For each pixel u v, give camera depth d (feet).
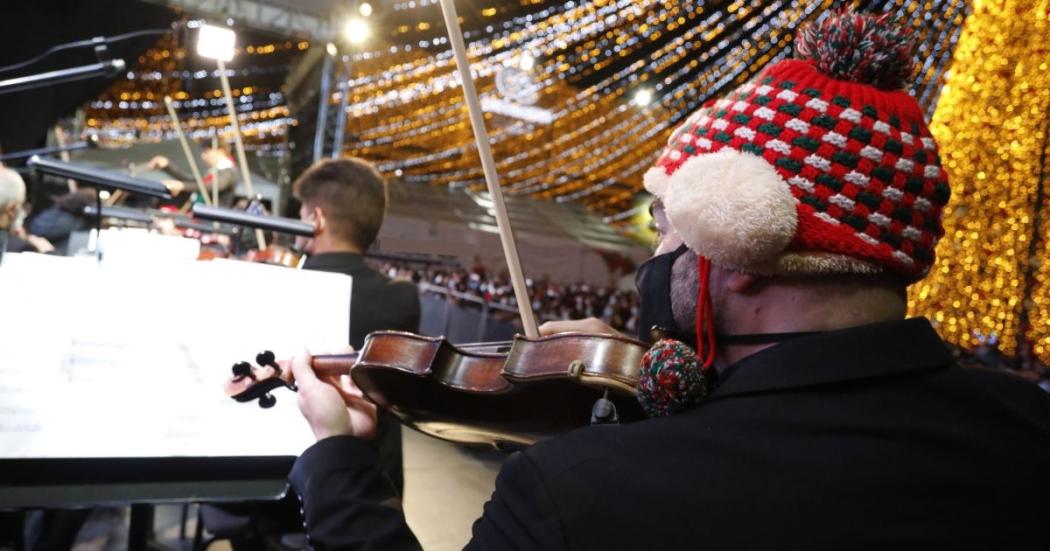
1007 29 6.25
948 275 6.91
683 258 2.45
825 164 1.98
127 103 24.70
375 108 33.76
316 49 17.75
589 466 2.02
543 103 36.29
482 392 3.05
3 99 16.58
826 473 1.88
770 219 1.94
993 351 8.24
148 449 3.68
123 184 5.81
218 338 4.09
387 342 3.20
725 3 19.39
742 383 2.10
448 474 11.55
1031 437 2.03
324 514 2.71
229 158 12.44
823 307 2.14
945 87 6.77
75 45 8.75
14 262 3.84
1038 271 6.55
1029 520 1.90
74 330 3.81
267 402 3.48
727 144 2.10
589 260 39.11
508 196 42.91
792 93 2.07
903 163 2.01
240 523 6.19
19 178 7.40
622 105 36.42
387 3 17.89
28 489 3.51
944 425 1.96
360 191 5.91
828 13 2.30
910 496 1.86
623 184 44.06
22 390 3.59
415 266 21.65
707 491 1.91
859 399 2.00
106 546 8.24
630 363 2.60
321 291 4.48
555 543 1.92
